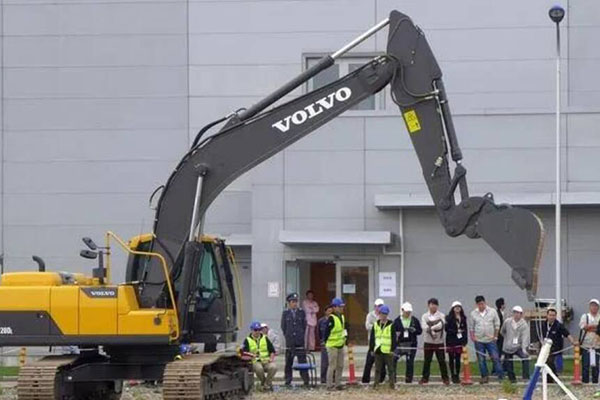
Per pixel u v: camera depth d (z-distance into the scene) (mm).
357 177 37000
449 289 36562
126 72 40250
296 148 37156
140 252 21438
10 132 40250
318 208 37125
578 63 38812
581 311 36031
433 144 20438
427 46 20703
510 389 28328
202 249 22297
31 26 40344
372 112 36938
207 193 21438
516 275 19062
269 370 29156
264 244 37250
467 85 39125
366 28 39500
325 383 30000
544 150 36500
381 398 26984
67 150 40219
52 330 21109
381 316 29375
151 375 21906
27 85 40312
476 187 36688
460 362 31203
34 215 40188
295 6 39844
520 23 38969
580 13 38844
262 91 39844
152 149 40062
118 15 40281
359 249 36906
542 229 18984
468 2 39156
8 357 37125
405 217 36812
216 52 40031
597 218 36219
